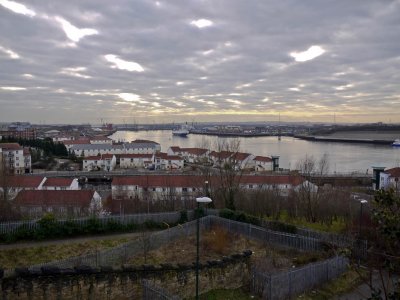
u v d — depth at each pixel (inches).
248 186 2731.3
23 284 781.3
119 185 2785.4
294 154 6934.1
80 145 6446.9
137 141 6983.3
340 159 6161.4
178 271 912.9
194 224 1343.5
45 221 1237.7
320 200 1908.2
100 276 839.7
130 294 863.7
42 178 2901.1
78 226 1274.6
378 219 342.3
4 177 2171.5
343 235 1257.4
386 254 356.8
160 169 4864.7
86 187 3425.2
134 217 1396.4
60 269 812.0
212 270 960.9
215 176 2623.0
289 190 2417.6
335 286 1007.6
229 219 1441.9
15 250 1117.1
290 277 946.1
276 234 1275.8
